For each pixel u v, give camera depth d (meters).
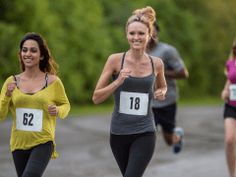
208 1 91.12
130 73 12.96
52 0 59.19
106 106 60.94
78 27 60.44
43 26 53.41
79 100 61.19
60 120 42.19
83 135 33.31
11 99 12.78
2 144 28.92
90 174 20.80
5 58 49.84
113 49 66.44
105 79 13.07
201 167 22.28
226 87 18.38
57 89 12.88
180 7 88.62
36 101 12.64
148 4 78.81
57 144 29.36
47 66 13.05
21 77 12.89
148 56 13.26
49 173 20.83
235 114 18.17
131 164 12.75
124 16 69.25
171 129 20.22
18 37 50.47
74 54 59.94
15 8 52.06
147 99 13.01
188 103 72.88
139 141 12.91
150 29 13.12
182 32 83.75
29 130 12.65
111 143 13.23
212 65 90.44
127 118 12.96
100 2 67.56
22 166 12.88
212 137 32.91
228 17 93.31
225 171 21.25
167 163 23.39
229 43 93.38
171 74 19.30
